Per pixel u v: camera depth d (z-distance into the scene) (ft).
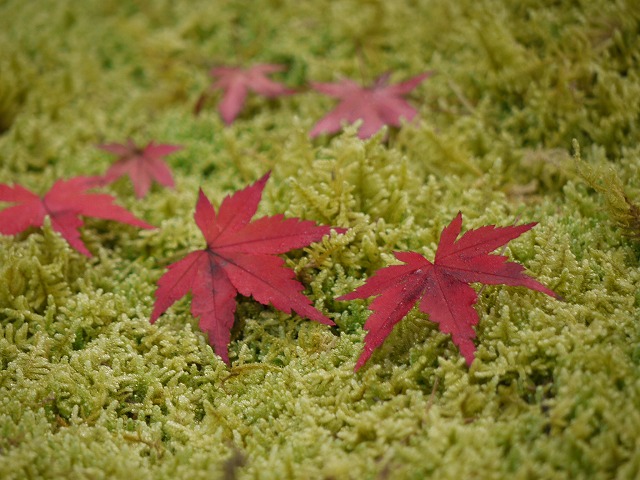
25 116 2.16
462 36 2.14
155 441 1.82
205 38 2.30
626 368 1.78
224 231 1.87
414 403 1.81
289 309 1.83
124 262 1.99
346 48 2.20
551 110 2.03
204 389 1.86
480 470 1.74
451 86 2.11
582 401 1.77
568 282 1.86
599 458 1.74
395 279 1.82
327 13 2.26
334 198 1.94
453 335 1.78
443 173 2.03
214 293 1.85
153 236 2.00
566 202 1.95
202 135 2.15
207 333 1.90
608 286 1.85
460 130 2.07
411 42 2.18
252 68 2.16
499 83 2.08
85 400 1.84
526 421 1.78
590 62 2.02
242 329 1.91
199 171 2.09
